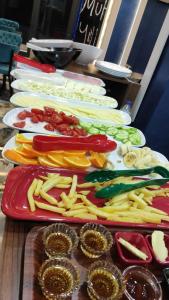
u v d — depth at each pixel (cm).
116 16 352
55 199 96
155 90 233
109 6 371
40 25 457
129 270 77
